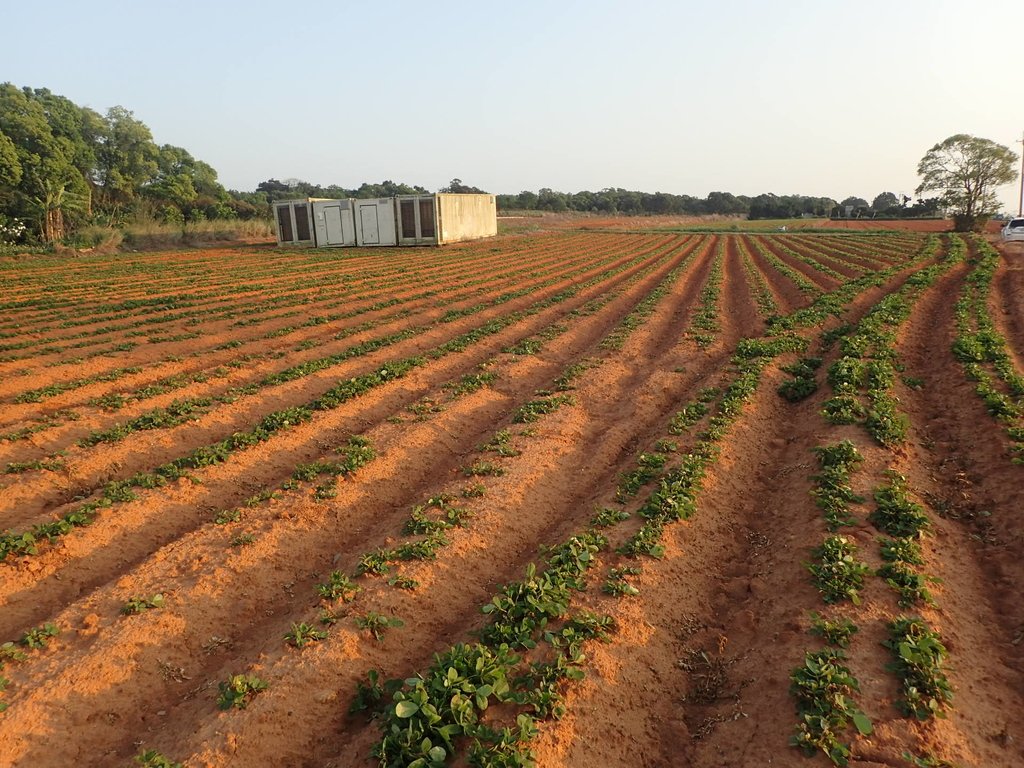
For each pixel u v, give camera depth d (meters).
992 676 6.54
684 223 128.62
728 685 6.76
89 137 72.81
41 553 8.91
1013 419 12.03
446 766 5.50
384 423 14.01
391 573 8.39
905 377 15.67
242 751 5.89
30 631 7.30
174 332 22.83
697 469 10.77
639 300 29.95
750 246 59.56
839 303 25.03
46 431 13.30
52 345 20.92
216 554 8.95
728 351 19.73
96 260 46.41
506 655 6.62
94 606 7.85
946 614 7.29
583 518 10.01
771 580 8.34
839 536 8.50
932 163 81.25
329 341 21.72
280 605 8.44
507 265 44.09
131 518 9.98
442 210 60.28
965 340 17.06
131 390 16.83
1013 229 50.84
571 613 7.46
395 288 33.12
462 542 9.19
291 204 61.22
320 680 6.68
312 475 11.29
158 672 7.10
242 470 11.88
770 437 12.99
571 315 25.47
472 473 11.40
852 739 5.62
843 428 12.29
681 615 7.80
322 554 9.49
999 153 77.75
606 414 14.79
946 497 10.23
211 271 39.62
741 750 5.84
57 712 6.36
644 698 6.55
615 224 119.94
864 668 6.41
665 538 8.98
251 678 6.54
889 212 134.25
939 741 5.60
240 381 17.69
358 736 6.13
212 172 89.50
